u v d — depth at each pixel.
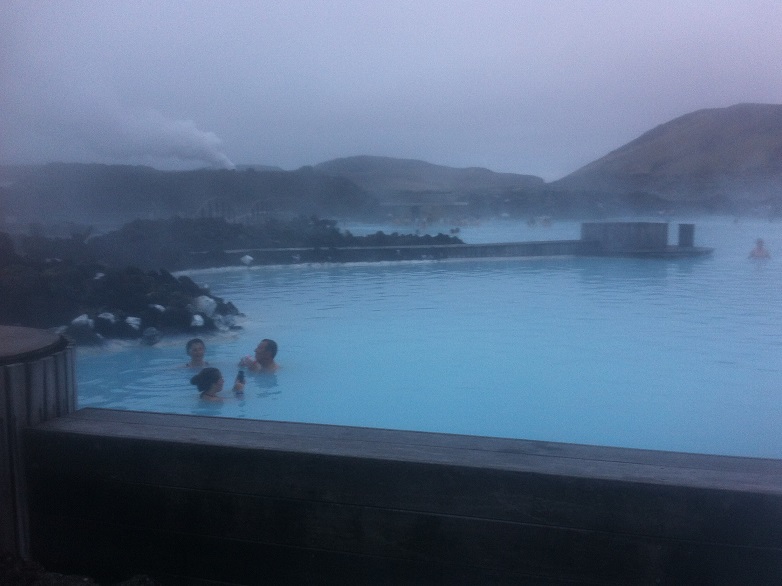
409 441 2.27
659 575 1.93
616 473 1.98
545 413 5.33
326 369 6.57
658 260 14.90
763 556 1.86
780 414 5.31
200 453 2.27
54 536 2.45
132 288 8.00
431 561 2.10
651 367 6.54
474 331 8.08
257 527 2.25
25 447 2.43
